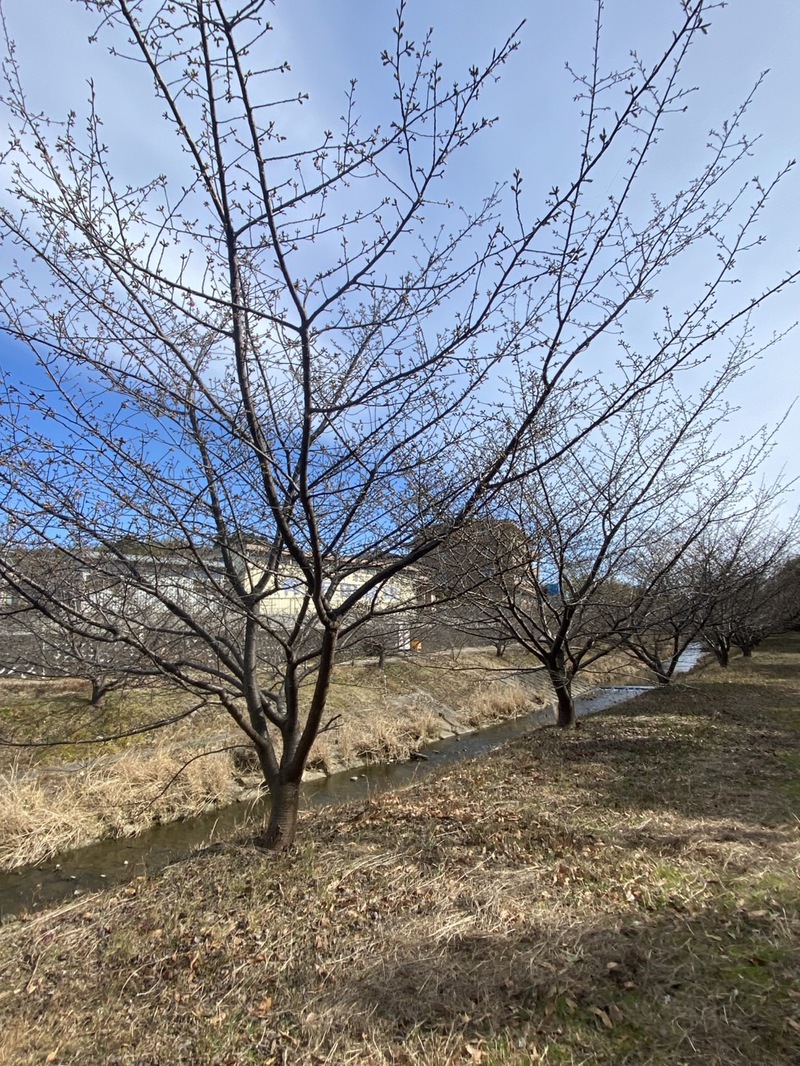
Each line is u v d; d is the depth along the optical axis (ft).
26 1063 9.03
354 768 33.96
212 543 13.38
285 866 14.76
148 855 21.98
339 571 12.91
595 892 11.98
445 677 51.67
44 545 12.04
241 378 11.10
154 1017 9.89
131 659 15.29
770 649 75.66
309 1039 8.92
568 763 22.90
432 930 11.23
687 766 21.43
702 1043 7.83
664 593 26.09
